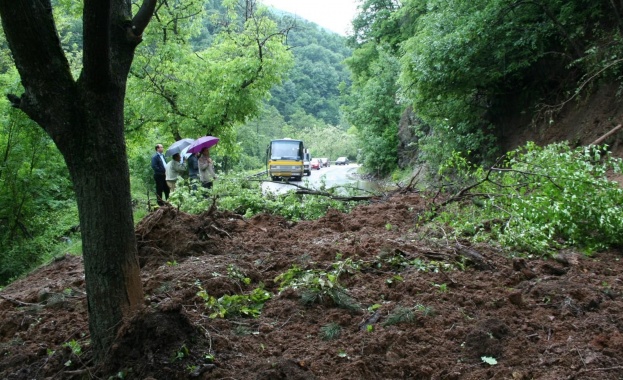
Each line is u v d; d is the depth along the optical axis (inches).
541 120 549.0
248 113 768.9
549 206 267.0
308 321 167.6
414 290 189.9
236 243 269.0
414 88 644.1
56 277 266.4
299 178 1310.3
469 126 631.8
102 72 135.8
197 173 531.2
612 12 490.3
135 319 139.4
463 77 558.9
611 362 137.2
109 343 142.1
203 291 181.8
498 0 528.4
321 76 4276.6
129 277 145.7
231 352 144.7
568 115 516.7
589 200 263.6
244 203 407.5
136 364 135.3
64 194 746.2
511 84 606.5
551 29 528.7
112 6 143.4
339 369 135.7
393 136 1296.8
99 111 139.9
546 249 248.5
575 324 162.7
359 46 1755.7
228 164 1057.5
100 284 142.7
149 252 250.4
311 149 3319.4
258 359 141.3
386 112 1326.3
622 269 225.8
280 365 132.1
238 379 129.8
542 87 569.9
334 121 4092.0
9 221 553.9
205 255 247.4
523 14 543.8
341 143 3383.4
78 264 291.6
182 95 735.7
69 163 142.7
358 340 152.3
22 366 156.0
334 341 152.1
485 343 146.2
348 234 289.9
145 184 986.7
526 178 304.0
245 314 174.6
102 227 141.7
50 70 136.3
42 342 168.9
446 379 134.0
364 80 1651.1
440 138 665.6
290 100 3946.9
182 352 136.8
